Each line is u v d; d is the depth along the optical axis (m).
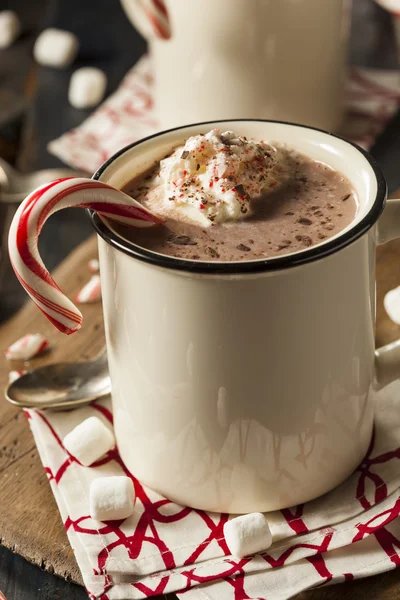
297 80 0.65
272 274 0.41
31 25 0.92
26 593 0.46
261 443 0.44
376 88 0.73
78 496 0.47
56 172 0.68
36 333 0.55
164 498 0.47
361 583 0.44
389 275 0.56
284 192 0.45
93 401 0.50
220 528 0.46
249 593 0.44
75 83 0.77
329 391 0.44
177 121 0.67
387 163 0.67
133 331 0.43
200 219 0.44
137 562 0.45
